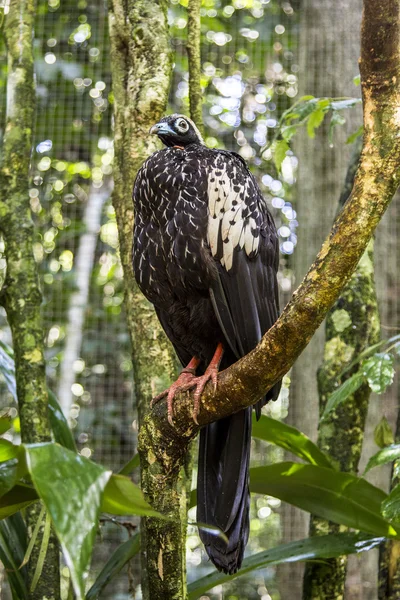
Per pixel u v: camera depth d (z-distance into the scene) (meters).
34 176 7.11
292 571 6.34
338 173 6.46
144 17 3.52
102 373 6.71
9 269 3.61
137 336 3.30
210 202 3.35
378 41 2.15
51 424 3.61
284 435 3.46
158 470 2.75
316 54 6.64
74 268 7.01
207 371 2.83
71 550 1.36
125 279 3.48
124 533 6.37
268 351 2.37
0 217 3.72
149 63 3.48
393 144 2.19
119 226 3.54
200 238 3.31
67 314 6.83
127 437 6.51
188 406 2.67
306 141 6.58
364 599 5.61
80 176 7.25
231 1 7.10
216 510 2.95
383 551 3.58
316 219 6.45
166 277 3.38
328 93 6.56
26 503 2.12
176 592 2.71
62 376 6.50
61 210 7.15
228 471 3.03
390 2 2.12
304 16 6.80
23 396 3.41
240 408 2.61
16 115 3.90
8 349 3.89
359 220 2.21
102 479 1.50
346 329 4.03
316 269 2.26
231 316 3.32
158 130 3.64
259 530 7.37
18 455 1.54
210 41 7.05
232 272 3.35
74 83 7.12
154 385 3.15
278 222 6.91
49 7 7.21
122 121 3.55
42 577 3.14
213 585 3.28
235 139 7.01
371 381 3.26
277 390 3.40
